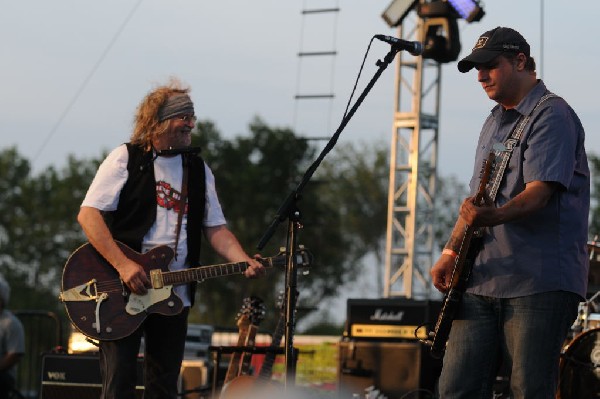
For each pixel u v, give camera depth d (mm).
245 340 13641
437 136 20844
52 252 79688
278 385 13164
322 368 16250
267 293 69250
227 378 13648
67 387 13039
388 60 9820
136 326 9867
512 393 8188
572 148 8117
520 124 8312
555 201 8156
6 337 16875
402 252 20438
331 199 83438
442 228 77188
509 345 8195
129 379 9906
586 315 12570
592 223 63625
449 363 8391
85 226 9836
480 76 8453
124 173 9961
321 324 69125
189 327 15930
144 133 10023
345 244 81000
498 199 8312
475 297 8359
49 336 24141
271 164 75625
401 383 13141
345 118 9727
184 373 14984
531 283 8078
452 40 19328
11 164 83312
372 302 13516
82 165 81875
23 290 77312
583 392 11414
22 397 17094
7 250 79438
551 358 8070
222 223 10414
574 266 8133
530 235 8156
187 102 10047
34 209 80938
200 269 10031
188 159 10195
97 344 10219
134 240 9938
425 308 13188
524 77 8398
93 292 9969
